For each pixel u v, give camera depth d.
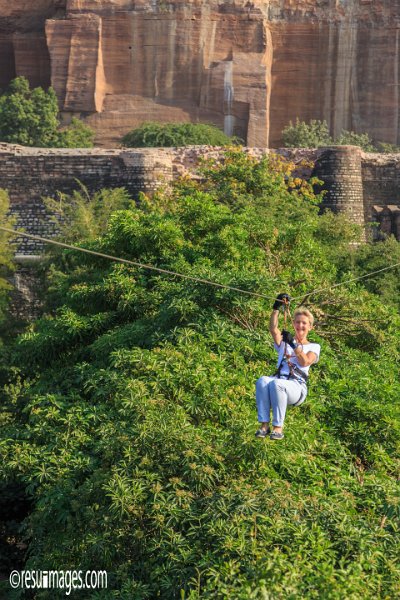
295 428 32.97
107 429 34.03
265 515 26.97
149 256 52.25
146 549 28.33
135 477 29.94
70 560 32.03
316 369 40.06
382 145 165.25
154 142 146.88
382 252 78.00
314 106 176.00
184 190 88.69
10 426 45.72
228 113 168.88
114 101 170.88
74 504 31.28
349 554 26.14
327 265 56.09
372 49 173.62
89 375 42.31
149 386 35.56
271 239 53.69
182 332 39.72
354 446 35.59
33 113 158.50
